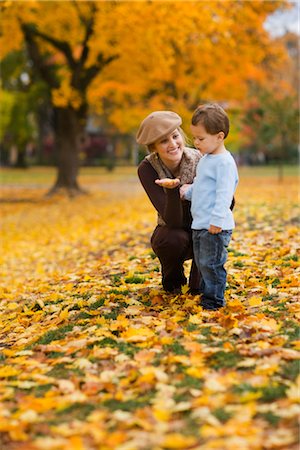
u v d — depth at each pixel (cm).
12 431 285
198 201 453
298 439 260
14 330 504
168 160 474
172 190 454
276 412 284
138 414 295
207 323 426
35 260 979
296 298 481
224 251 456
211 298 464
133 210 1600
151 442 266
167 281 527
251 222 1023
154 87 2283
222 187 438
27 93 3391
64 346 416
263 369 329
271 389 309
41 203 2022
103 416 297
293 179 2906
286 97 2675
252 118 3039
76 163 2248
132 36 1777
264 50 2192
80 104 2117
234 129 2517
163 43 1744
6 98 3856
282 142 2700
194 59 2120
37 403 314
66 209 1789
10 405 326
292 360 342
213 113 436
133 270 645
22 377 364
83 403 317
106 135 5806
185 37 1712
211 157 449
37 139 5947
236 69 2219
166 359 357
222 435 269
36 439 282
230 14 1888
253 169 4516
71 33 2002
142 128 467
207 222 448
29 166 5634
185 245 491
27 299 623
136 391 326
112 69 2170
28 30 2059
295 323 411
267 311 451
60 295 586
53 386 349
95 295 553
